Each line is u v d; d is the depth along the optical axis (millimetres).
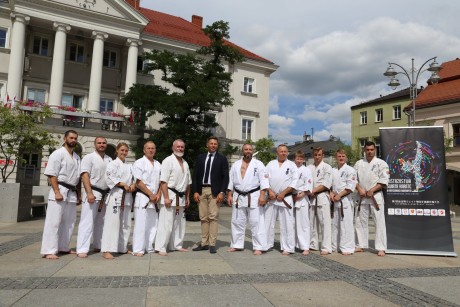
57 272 5379
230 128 32344
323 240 7621
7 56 25391
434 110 31250
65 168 6660
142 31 28172
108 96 28109
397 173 8133
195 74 19578
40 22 25234
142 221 7004
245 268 5957
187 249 7789
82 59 27672
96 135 25031
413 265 6539
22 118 16844
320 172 7883
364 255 7547
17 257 6488
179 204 7367
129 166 7125
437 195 7918
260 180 7598
